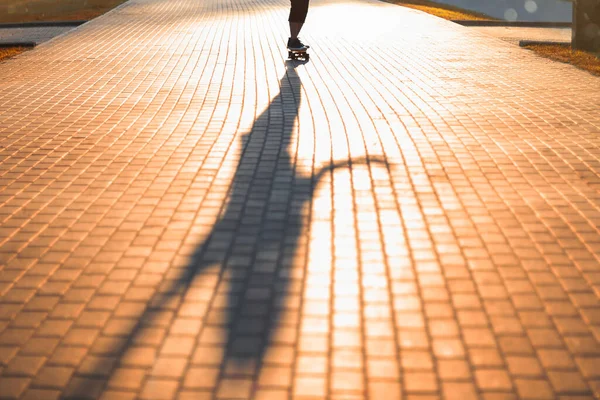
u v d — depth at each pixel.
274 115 7.31
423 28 14.22
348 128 6.79
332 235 4.43
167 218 4.74
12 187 5.41
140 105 7.93
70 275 3.98
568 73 9.50
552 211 4.77
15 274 4.01
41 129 7.05
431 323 3.44
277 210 4.83
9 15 20.28
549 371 3.05
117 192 5.24
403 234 4.43
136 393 2.94
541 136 6.49
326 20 15.64
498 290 3.74
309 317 3.50
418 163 5.76
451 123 6.95
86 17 18.55
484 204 4.90
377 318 3.48
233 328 3.41
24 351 3.26
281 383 2.99
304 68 9.88
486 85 8.73
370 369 3.08
